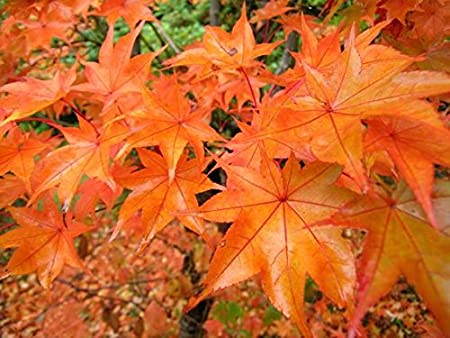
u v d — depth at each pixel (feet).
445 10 0.84
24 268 0.87
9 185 0.95
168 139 0.71
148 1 1.13
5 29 1.32
